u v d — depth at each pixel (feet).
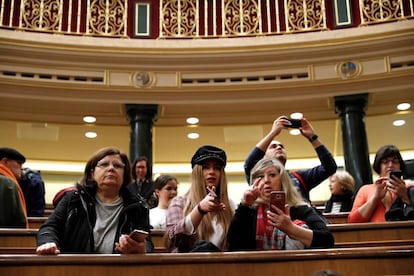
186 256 8.33
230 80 30.83
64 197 9.95
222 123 32.68
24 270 8.01
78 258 8.13
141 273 8.23
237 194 40.16
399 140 37.09
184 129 34.17
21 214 12.70
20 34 29.76
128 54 30.45
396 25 29.50
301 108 31.45
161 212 14.71
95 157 10.26
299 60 30.42
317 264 8.57
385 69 29.50
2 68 29.73
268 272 8.45
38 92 29.96
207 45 30.71
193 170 11.24
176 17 31.86
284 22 31.65
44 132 34.58
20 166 15.23
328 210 17.90
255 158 14.25
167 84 30.76
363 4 30.86
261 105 31.22
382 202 14.02
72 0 31.71
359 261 8.64
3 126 33.55
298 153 38.91
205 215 10.67
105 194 10.09
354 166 28.94
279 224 9.28
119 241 8.80
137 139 30.17
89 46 30.19
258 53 30.42
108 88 30.40
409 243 12.35
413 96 30.12
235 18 31.78
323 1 31.42
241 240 9.89
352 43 29.68
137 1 32.35
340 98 30.12
